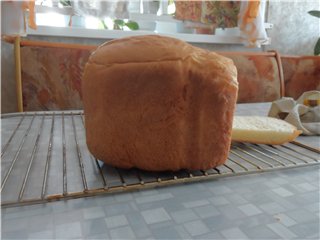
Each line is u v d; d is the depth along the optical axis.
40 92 0.50
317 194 0.18
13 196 0.16
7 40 0.51
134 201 0.17
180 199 0.17
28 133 0.30
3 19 0.49
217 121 0.20
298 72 0.67
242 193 0.18
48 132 0.30
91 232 0.14
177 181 0.19
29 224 0.14
